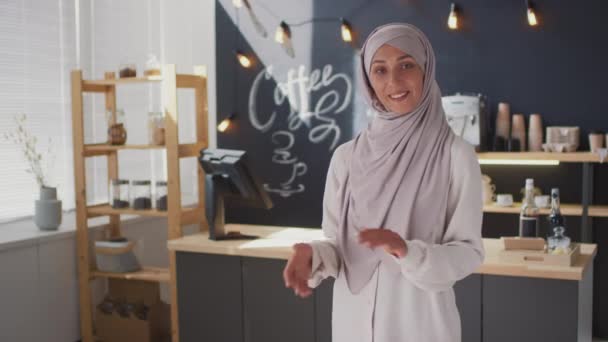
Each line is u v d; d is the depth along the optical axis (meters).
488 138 4.88
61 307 4.29
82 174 4.31
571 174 4.76
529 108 4.81
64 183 4.95
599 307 4.55
